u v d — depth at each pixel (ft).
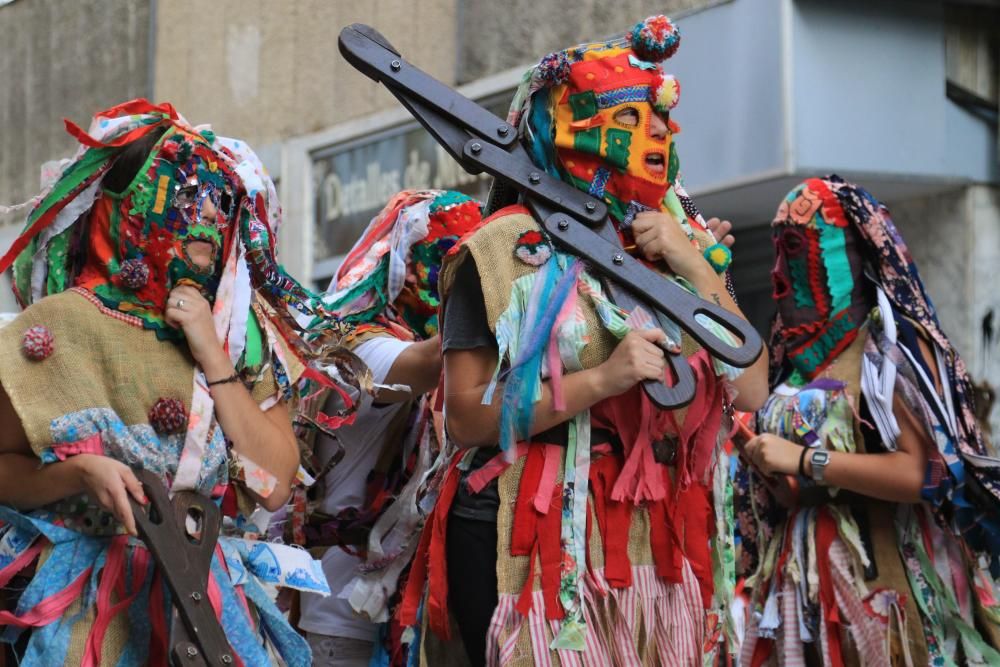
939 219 27.02
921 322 15.80
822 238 16.16
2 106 48.91
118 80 44.96
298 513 14.46
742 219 28.68
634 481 11.60
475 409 11.55
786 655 16.02
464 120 12.01
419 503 12.98
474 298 11.73
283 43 39.75
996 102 27.07
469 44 33.76
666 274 12.13
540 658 11.16
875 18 25.95
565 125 11.85
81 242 11.55
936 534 15.70
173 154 11.27
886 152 25.91
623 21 29.43
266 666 11.15
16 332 10.98
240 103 40.98
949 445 15.21
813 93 25.43
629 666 11.31
